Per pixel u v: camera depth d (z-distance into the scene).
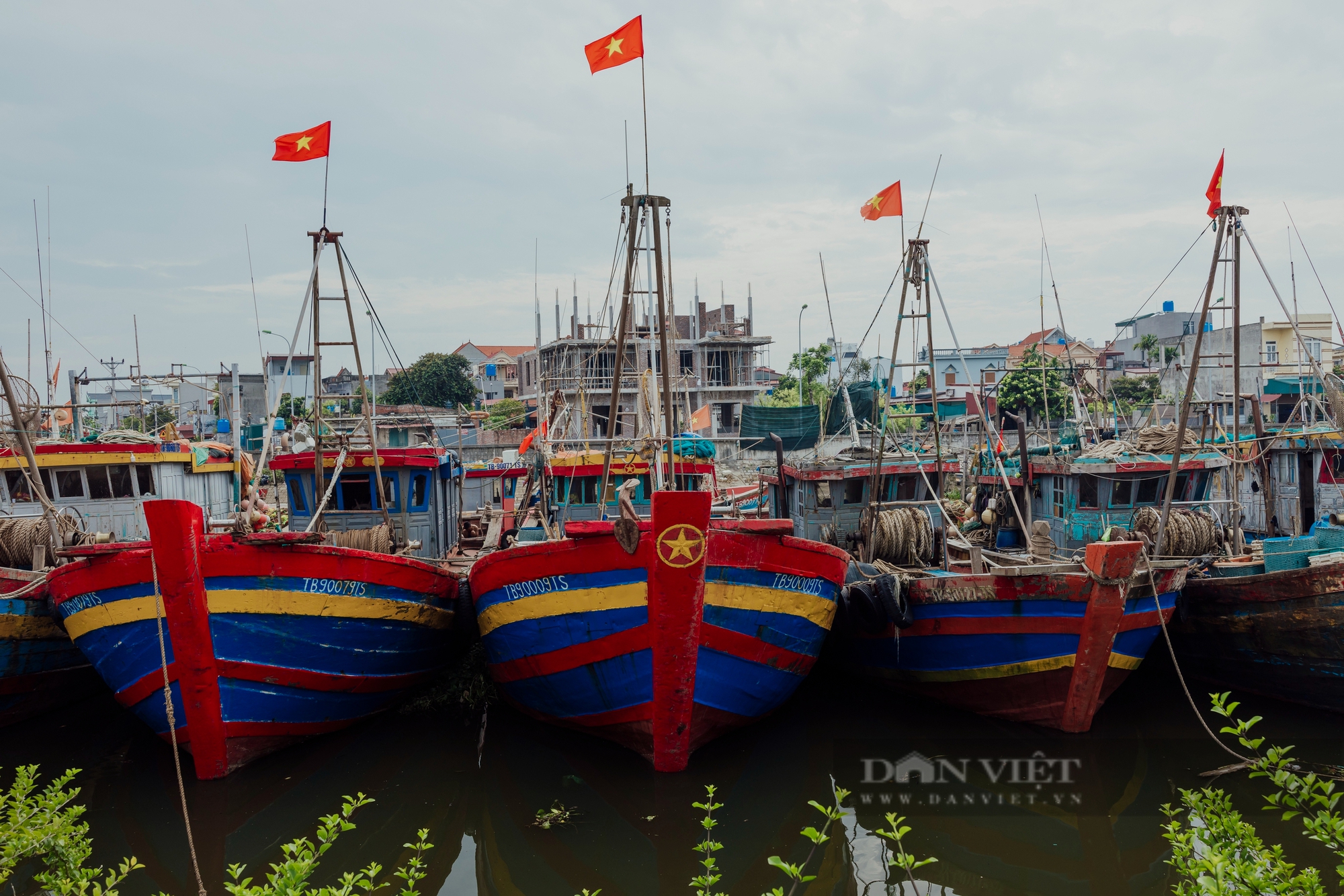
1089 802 10.70
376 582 11.59
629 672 10.59
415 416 18.86
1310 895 5.42
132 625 10.69
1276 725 12.77
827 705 14.34
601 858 9.58
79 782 11.45
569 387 44.62
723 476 37.38
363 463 14.60
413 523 15.18
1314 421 23.28
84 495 15.62
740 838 9.93
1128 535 14.47
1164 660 14.83
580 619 10.62
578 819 10.39
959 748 12.40
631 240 11.07
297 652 11.01
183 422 45.47
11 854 6.45
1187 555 14.68
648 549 10.08
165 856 9.59
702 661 10.69
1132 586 11.52
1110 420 31.25
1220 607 13.25
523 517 18.27
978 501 20.50
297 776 11.59
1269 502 20.00
